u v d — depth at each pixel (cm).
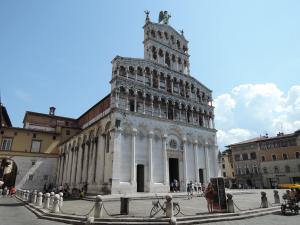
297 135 6844
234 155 8431
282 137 7138
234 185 8006
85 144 4766
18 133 6156
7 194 5131
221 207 1902
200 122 5309
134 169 3719
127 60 4378
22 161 5991
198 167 4750
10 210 2395
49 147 6450
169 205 1638
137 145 3947
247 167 7950
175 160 4566
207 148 5116
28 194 3253
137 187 3844
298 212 2019
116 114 3788
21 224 1611
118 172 3522
